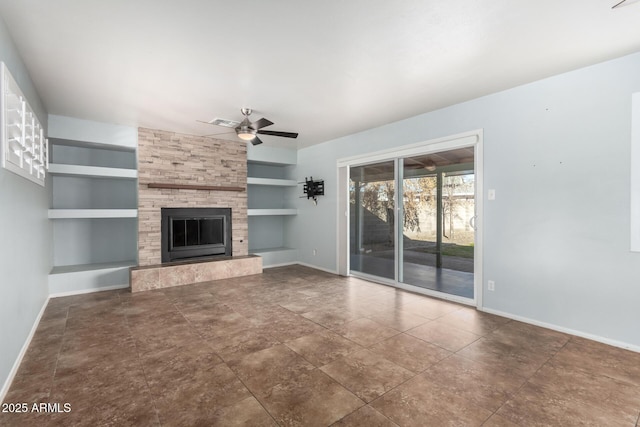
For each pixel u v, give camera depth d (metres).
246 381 2.17
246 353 2.59
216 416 1.80
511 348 2.67
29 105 2.82
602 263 2.79
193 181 5.42
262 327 3.15
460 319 3.37
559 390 2.06
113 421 1.76
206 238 5.59
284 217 7.41
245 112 4.09
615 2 1.93
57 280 4.24
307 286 4.82
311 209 6.41
